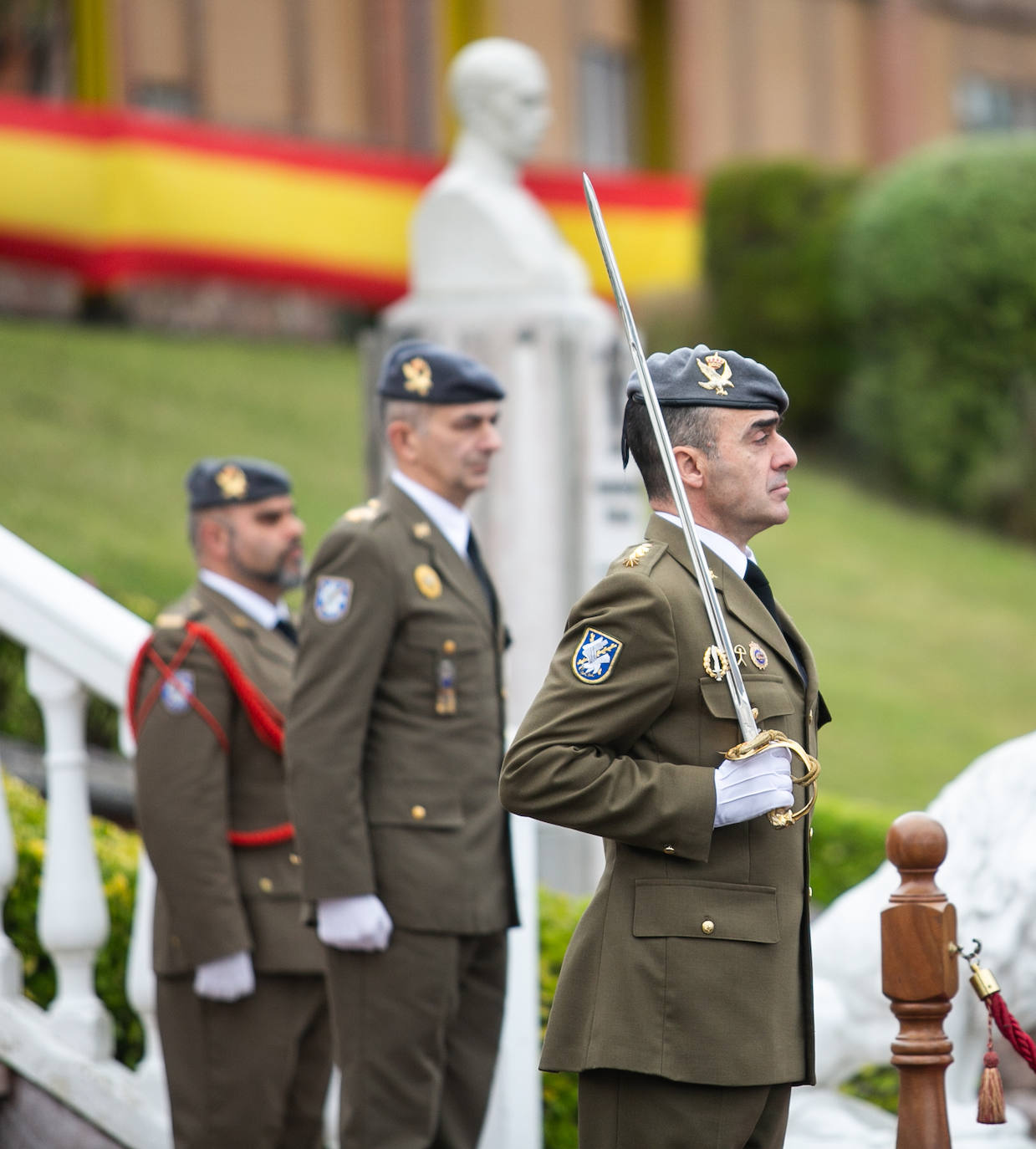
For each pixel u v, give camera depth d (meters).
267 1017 13.47
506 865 13.45
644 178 54.41
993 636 43.56
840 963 14.84
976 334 49.94
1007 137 50.91
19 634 14.02
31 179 42.00
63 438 39.47
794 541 47.84
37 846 15.05
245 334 50.03
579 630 9.77
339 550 13.00
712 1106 9.52
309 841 12.56
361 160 47.84
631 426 10.30
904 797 33.00
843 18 68.69
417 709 13.12
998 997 10.70
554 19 61.12
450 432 13.66
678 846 9.43
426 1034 12.83
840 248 51.53
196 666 13.50
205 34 51.91
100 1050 13.94
